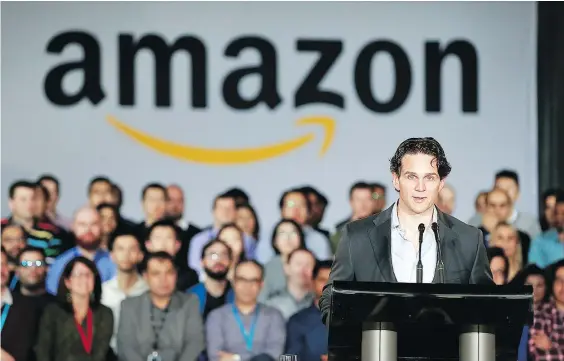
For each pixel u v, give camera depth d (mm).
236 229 13438
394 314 5207
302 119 13805
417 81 13922
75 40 13648
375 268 5832
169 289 12992
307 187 13703
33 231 13281
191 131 13711
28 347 12852
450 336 5379
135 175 13609
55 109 13578
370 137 13852
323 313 5723
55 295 13117
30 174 13477
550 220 13734
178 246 13336
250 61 13805
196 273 13305
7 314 12891
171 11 13758
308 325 13008
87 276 12906
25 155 13500
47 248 13250
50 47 13609
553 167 13883
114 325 13000
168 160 13664
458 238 5848
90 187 13508
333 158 13797
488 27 13930
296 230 13477
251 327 12938
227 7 13797
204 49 13766
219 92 13758
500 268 13312
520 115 13891
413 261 5844
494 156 13930
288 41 13828
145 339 12828
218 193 13625
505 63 13984
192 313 12984
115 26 13688
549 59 13961
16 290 13031
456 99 13953
